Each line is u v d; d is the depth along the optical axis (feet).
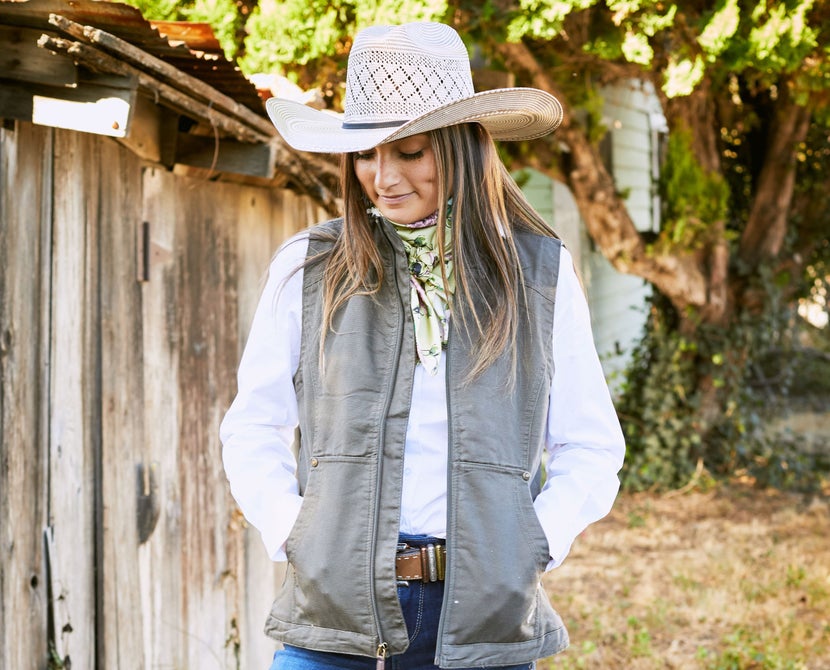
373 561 5.81
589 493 6.29
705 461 28.45
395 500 5.86
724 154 28.89
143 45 8.64
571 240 32.30
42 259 8.61
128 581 9.83
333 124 6.59
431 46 6.22
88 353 9.25
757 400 28.78
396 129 5.76
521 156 24.03
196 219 11.07
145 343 10.16
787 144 27.37
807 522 23.95
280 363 6.36
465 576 5.78
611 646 15.98
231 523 11.71
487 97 5.87
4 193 8.11
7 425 8.14
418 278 6.16
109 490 9.57
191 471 10.96
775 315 28.27
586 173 24.02
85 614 9.18
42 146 8.61
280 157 11.21
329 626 5.91
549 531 6.04
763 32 17.21
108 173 9.55
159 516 10.37
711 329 27.61
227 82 10.22
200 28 9.88
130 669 9.82
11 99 8.28
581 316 6.41
